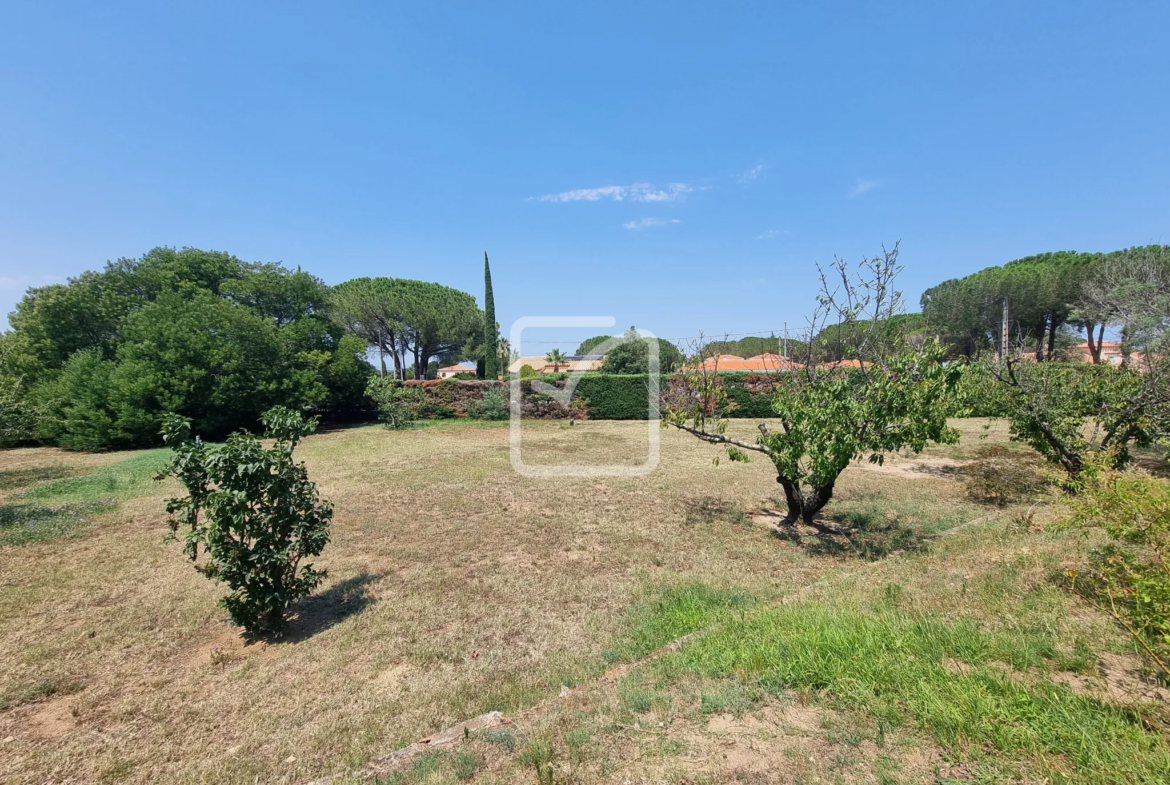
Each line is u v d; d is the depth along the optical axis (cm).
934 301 2588
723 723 231
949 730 201
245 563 369
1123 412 574
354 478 943
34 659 363
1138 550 350
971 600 339
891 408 504
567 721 252
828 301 585
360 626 400
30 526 669
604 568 511
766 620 342
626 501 768
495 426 1756
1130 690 219
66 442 1399
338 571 515
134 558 562
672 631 373
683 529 629
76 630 404
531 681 322
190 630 404
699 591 441
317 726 284
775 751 205
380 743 268
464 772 221
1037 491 686
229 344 1534
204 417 1521
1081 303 1708
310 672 340
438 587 473
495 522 670
